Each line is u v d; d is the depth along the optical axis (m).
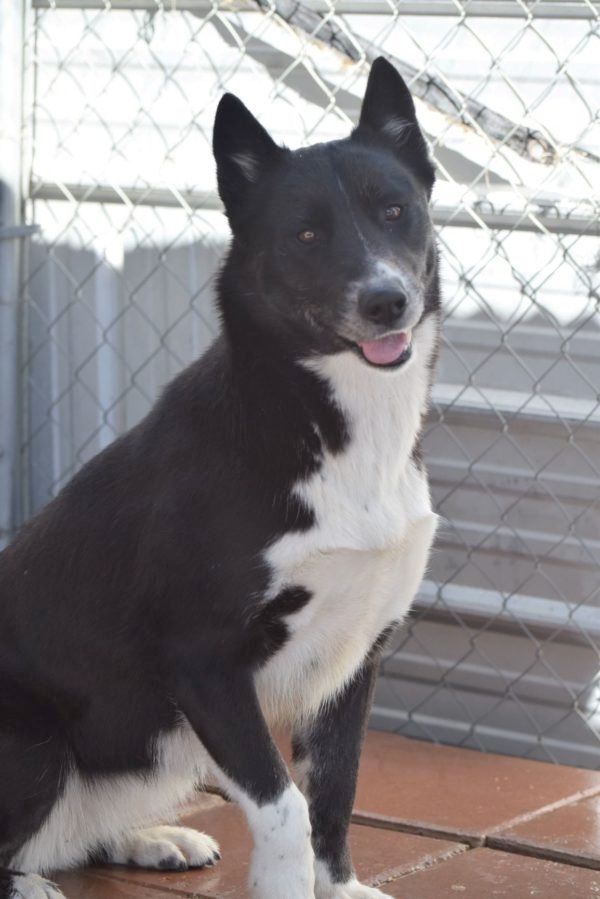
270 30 5.18
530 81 4.82
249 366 3.59
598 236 4.80
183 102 5.40
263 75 5.23
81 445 5.83
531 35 4.79
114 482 3.77
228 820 4.32
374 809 4.32
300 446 3.53
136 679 3.71
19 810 3.70
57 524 3.85
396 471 3.65
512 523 5.08
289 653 3.67
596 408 4.86
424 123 4.98
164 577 3.55
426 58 4.95
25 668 3.82
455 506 5.17
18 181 5.50
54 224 5.72
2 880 3.67
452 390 5.11
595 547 4.95
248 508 3.49
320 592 3.57
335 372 3.55
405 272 3.57
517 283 4.96
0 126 5.45
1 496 5.50
